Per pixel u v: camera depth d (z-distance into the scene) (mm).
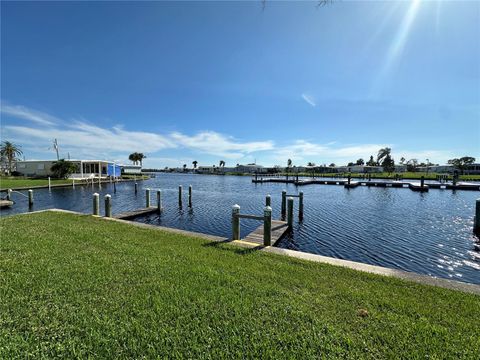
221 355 2238
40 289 3309
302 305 3070
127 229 7145
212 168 115312
